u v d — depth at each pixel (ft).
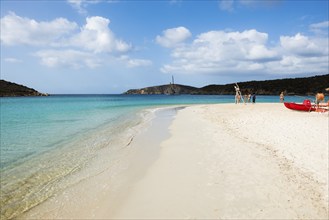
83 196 21.34
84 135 47.96
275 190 20.62
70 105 150.51
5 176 26.43
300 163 26.50
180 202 19.10
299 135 37.78
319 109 70.49
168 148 35.22
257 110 82.58
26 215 18.62
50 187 23.49
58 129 55.21
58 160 31.78
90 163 30.35
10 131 52.75
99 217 17.85
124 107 128.47
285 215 17.08
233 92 485.56
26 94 410.11
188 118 68.85
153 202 19.39
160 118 72.33
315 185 21.50
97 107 129.29
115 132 50.52
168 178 23.93
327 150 30.04
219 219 16.67
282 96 136.98
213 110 90.02
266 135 39.68
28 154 34.81
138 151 34.68
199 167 26.35
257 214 17.17
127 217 17.52
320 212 17.51
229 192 20.36
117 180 24.45
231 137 39.60
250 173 24.18
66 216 18.26
